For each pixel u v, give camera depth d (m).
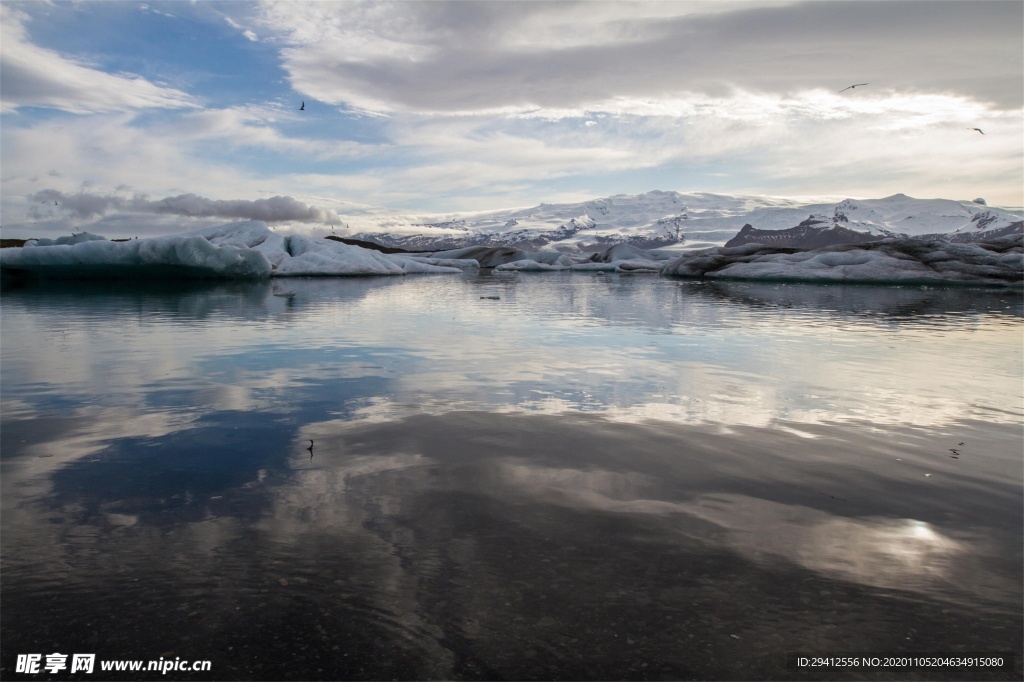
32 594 1.90
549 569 2.06
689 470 3.03
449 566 2.07
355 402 4.48
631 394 4.78
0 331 8.75
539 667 1.61
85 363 6.15
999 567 2.11
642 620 1.80
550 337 8.43
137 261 23.34
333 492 2.71
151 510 2.51
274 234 35.56
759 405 4.45
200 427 3.79
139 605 1.86
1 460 3.14
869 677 1.57
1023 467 3.14
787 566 2.10
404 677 1.56
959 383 5.34
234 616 1.81
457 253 67.06
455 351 7.07
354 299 16.19
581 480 2.87
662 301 16.03
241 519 2.43
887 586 1.98
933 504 2.64
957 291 21.30
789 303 15.37
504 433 3.66
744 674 1.58
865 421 4.03
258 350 7.11
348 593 1.92
